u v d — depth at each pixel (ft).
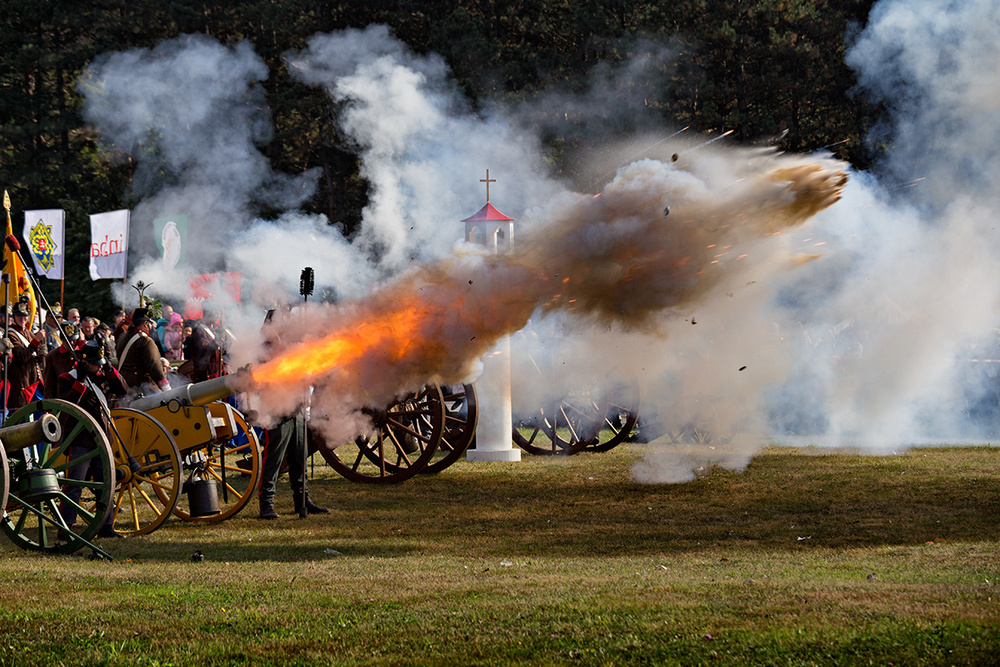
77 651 39.60
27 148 333.01
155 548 69.00
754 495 89.40
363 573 56.80
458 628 41.96
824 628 39.78
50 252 160.35
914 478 94.79
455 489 98.17
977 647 36.73
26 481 66.39
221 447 82.12
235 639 41.06
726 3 308.60
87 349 74.54
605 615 43.14
